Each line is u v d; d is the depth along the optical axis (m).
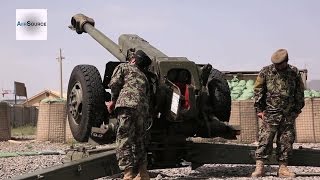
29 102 46.34
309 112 11.64
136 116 5.06
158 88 5.46
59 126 13.16
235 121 11.52
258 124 11.46
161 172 6.60
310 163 5.87
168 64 5.52
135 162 5.15
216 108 6.11
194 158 5.93
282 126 5.70
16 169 7.28
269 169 6.57
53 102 13.16
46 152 9.83
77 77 6.04
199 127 5.84
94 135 5.74
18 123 28.73
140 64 5.30
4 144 12.74
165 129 5.77
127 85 5.10
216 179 5.57
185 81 5.62
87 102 5.83
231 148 5.98
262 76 5.73
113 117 5.63
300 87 5.74
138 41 6.75
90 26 8.24
